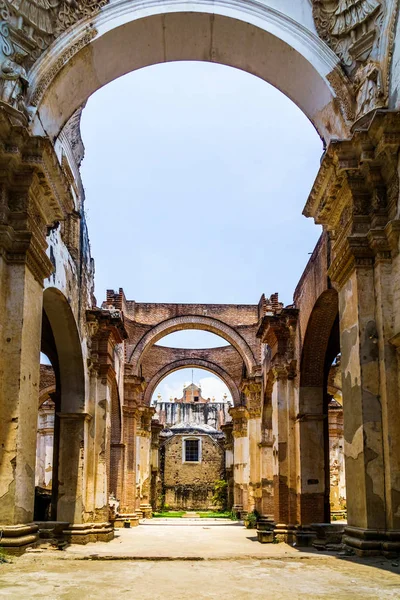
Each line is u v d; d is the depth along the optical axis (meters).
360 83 10.77
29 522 9.92
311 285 16.75
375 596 6.28
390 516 9.24
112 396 25.23
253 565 8.91
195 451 56.84
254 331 32.06
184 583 7.20
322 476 17.59
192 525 29.58
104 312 18.31
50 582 7.13
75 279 16.25
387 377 9.60
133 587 6.89
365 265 10.20
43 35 10.98
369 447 9.60
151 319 31.94
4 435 9.55
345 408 10.52
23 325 9.94
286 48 11.48
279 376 19.33
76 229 16.64
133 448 29.89
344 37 11.20
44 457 36.44
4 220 9.93
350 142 10.16
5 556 8.88
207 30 11.69
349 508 10.19
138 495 35.19
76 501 16.36
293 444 18.86
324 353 17.73
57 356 17.55
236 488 36.59
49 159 10.23
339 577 7.55
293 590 6.67
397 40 10.04
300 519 17.45
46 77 10.85
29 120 10.63
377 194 10.20
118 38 11.41
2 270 9.87
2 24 10.45
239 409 36.56
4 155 9.81
